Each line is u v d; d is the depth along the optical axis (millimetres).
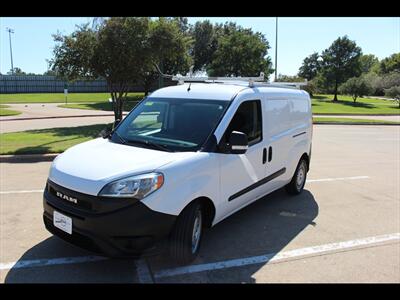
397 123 25562
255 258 4426
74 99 50344
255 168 5230
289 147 6355
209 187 4234
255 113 5289
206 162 4207
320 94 70500
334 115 32125
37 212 5727
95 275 3943
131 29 16656
